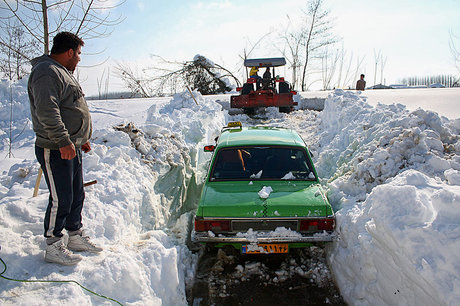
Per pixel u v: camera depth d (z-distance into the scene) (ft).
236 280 12.84
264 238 12.11
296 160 15.26
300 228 12.26
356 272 11.23
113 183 13.41
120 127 18.42
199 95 43.73
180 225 16.70
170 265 10.93
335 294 11.94
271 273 13.26
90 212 11.48
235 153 15.46
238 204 12.55
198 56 80.64
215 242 12.26
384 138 16.33
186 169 20.76
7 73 31.45
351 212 12.55
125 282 9.31
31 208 11.05
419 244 8.38
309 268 13.50
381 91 58.39
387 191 9.85
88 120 9.88
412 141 15.01
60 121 8.61
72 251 9.89
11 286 7.89
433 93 46.47
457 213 8.38
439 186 10.48
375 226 9.85
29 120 28.78
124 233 11.99
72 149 8.77
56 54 9.35
